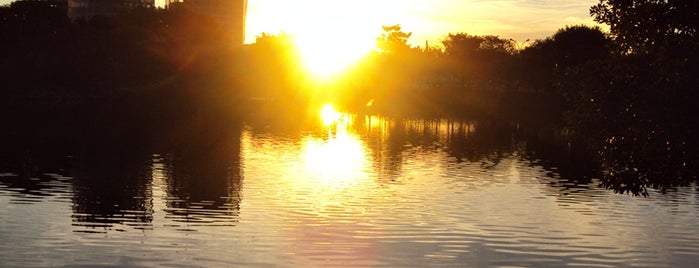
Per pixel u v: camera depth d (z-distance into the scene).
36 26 129.75
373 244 27.94
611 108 18.20
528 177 47.41
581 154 63.00
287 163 52.06
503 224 31.95
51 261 24.47
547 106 125.88
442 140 75.00
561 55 137.75
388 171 49.06
